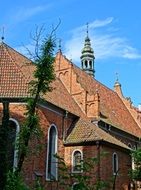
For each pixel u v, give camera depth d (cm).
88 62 5906
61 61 4553
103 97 5003
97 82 5200
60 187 3238
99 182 1909
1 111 3052
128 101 5806
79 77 4647
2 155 2012
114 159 3641
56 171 3300
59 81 4391
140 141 5162
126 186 3731
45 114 3341
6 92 3116
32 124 2252
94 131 3581
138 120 5647
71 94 4369
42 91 2334
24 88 3133
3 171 1944
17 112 3047
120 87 5916
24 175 2944
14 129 3009
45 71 2312
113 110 5025
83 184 1708
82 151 3469
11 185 1891
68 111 3700
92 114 4191
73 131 3697
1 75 3262
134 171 3816
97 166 3319
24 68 3544
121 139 4700
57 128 3519
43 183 3116
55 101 3669
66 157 3525
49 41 2361
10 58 3425
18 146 2205
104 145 3488
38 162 3116
